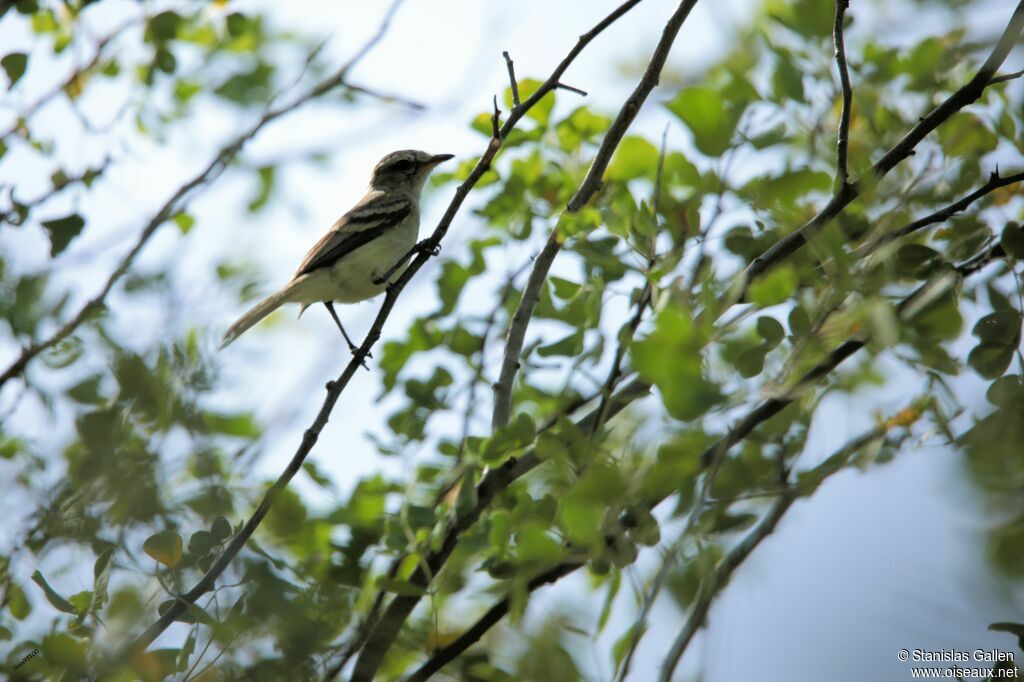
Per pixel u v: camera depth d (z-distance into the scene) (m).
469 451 10.18
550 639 9.16
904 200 9.52
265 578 9.64
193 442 10.68
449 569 10.45
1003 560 6.88
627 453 8.12
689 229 10.32
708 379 7.25
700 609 7.37
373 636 9.71
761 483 8.76
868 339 7.96
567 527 7.42
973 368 8.05
